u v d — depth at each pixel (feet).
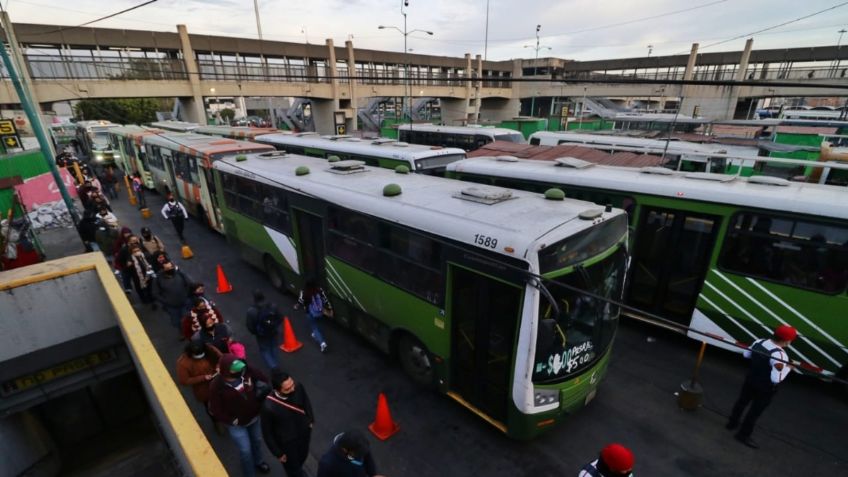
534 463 17.70
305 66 129.18
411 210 19.86
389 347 23.08
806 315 20.95
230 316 30.42
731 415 19.16
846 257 19.52
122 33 96.37
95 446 27.32
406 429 19.60
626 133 85.25
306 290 24.30
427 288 19.47
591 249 16.85
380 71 138.00
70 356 24.12
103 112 159.63
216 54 112.98
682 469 17.43
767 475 17.11
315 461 17.84
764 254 21.81
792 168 63.10
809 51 146.61
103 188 68.08
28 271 23.09
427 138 80.74
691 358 24.77
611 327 18.34
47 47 92.79
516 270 15.20
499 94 187.11
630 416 20.34
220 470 10.28
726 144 73.20
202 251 43.93
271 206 30.53
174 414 12.31
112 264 36.70
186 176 50.78
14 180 36.73
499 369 17.31
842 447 18.42
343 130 135.74
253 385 15.80
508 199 20.79
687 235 24.71
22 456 23.25
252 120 192.85
